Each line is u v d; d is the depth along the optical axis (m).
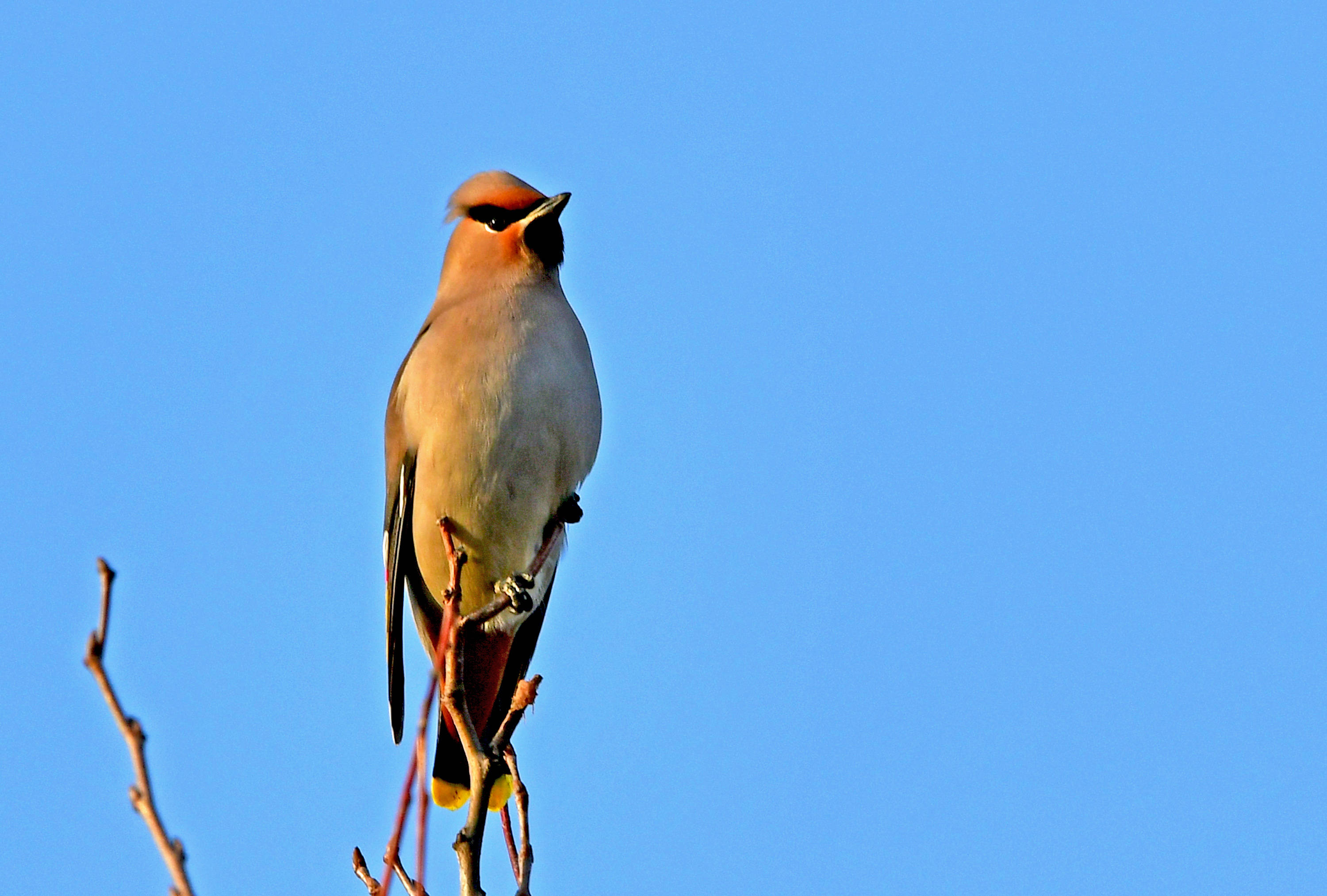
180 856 4.78
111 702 4.84
